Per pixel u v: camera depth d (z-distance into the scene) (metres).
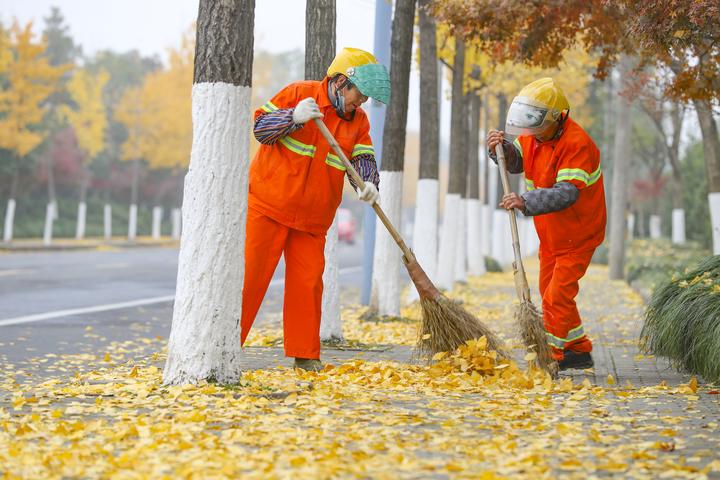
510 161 15.93
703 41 19.34
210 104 12.96
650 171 89.31
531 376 14.44
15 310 27.19
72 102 101.81
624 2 18.11
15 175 88.06
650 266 43.38
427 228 30.61
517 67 43.59
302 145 13.93
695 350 15.95
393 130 25.70
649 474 9.10
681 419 11.69
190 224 13.08
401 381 14.30
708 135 27.19
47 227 73.94
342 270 56.91
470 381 14.16
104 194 117.00
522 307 14.93
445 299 15.10
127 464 9.18
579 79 45.84
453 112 36.78
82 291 33.88
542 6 20.83
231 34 12.95
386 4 28.75
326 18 20.61
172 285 37.81
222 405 11.92
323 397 12.65
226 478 8.64
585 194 15.20
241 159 13.12
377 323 25.53
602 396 13.55
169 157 89.62
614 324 26.50
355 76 13.84
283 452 9.73
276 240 14.28
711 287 16.55
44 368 16.98
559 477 8.97
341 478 8.80
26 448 9.70
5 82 85.06
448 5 21.59
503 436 10.66
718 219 27.23
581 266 15.57
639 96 27.83
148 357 18.62
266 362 16.92
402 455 9.54
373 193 13.78
